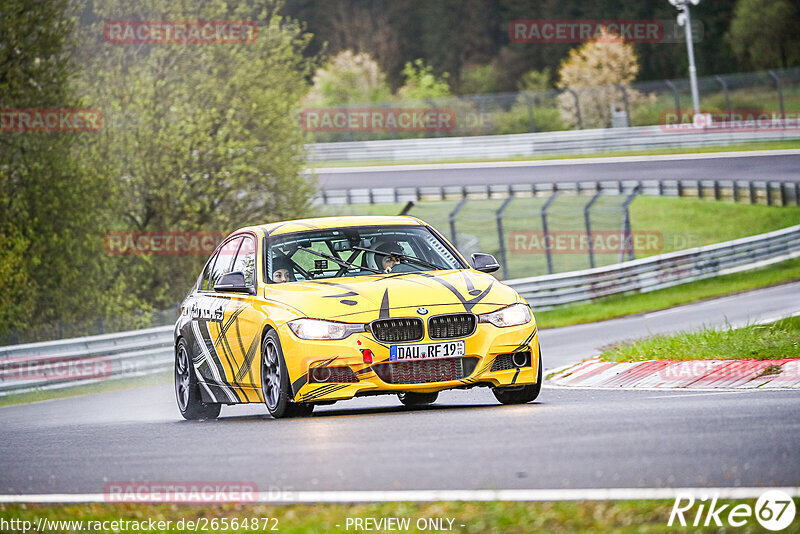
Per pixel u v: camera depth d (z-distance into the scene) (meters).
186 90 89.81
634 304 82.31
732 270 94.44
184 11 91.44
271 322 24.89
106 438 24.14
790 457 15.16
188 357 30.66
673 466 14.89
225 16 95.19
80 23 87.50
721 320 58.34
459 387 24.06
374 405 30.69
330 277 26.52
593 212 93.62
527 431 19.08
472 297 24.70
